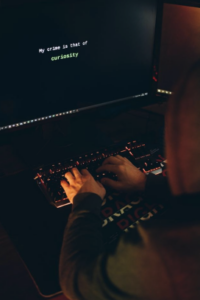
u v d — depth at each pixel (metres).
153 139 1.19
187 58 1.22
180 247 0.41
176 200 0.43
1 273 0.78
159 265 0.42
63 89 1.07
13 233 0.84
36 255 0.79
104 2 1.00
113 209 0.91
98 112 1.34
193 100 0.38
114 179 1.00
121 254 0.46
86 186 0.87
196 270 0.41
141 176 0.97
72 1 0.95
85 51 1.05
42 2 0.91
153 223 0.44
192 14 1.14
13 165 1.10
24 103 1.03
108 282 0.49
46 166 1.00
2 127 1.03
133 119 1.36
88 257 0.61
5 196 0.94
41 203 0.92
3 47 0.92
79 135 1.23
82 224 0.71
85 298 0.56
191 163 0.39
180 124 0.39
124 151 1.09
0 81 0.96
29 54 0.96
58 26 0.97
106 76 1.13
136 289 0.46
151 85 1.23
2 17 0.88
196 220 0.41
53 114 1.09
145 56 1.16
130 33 1.10
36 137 1.21
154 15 1.10
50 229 0.85
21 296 0.74
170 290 0.43
